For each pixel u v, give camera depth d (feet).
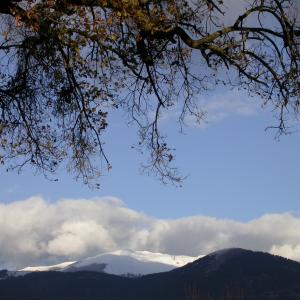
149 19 41.52
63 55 44.32
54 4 40.29
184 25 44.37
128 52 43.96
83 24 40.96
